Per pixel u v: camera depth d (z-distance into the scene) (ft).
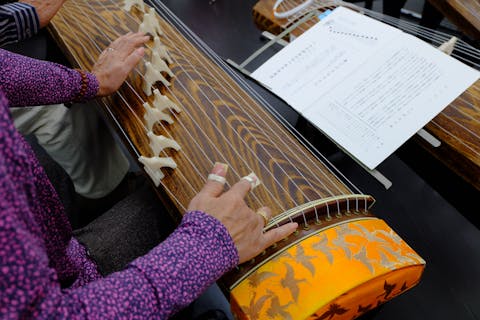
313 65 3.94
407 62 3.71
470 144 3.40
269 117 3.74
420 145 3.67
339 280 2.57
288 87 3.86
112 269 3.63
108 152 5.43
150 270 2.06
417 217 5.64
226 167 2.69
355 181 5.99
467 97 3.66
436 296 4.95
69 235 2.99
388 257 2.74
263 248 2.59
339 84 3.74
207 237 2.27
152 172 3.35
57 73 3.34
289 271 2.63
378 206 5.76
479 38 4.57
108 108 3.84
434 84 3.54
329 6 4.66
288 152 3.46
